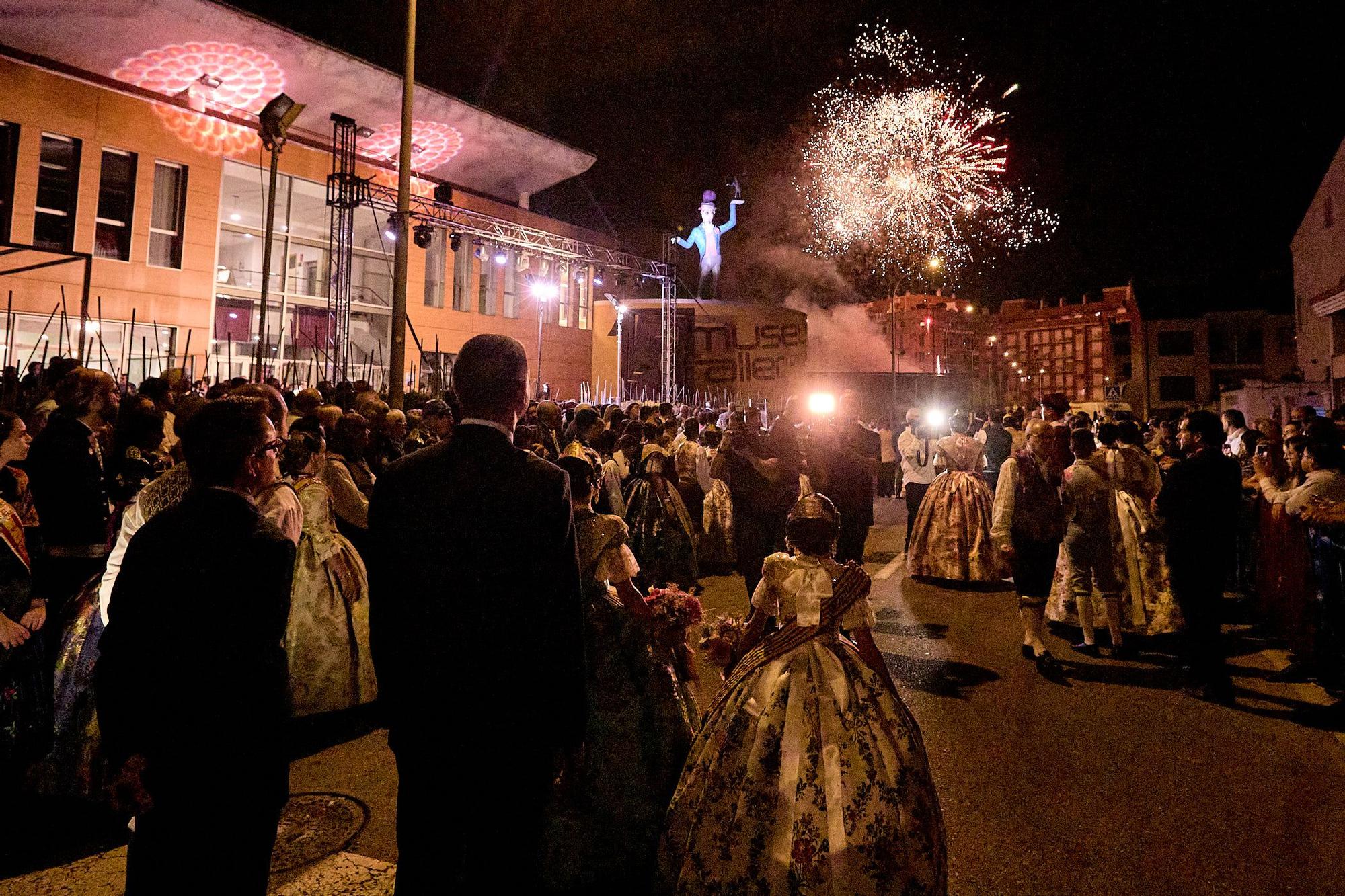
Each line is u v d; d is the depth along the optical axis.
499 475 2.35
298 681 4.45
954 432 9.33
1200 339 56.56
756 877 2.61
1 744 3.46
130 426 4.73
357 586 4.75
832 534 3.16
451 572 2.26
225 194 21.44
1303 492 5.51
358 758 4.28
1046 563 5.91
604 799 3.06
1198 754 4.38
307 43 20.31
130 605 2.11
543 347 28.11
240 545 2.21
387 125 23.47
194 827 2.09
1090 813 3.71
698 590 7.90
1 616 3.35
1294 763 4.26
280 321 21.53
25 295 17.19
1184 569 5.40
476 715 2.23
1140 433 7.20
